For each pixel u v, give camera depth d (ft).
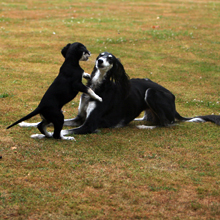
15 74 51.72
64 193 21.40
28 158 25.77
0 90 43.75
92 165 25.32
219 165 26.40
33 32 80.59
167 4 130.00
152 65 62.69
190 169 25.64
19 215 19.15
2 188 21.58
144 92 35.53
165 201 21.11
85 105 33.27
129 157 27.14
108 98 33.24
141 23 95.40
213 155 28.30
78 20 96.02
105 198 21.15
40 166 24.73
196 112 41.57
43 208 19.83
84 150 27.84
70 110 38.96
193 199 21.44
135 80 36.58
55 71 55.21
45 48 68.69
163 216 19.63
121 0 135.64
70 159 26.02
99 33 82.79
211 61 66.74
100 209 20.02
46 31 82.12
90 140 30.17
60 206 20.13
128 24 93.66
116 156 27.20
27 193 21.16
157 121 36.45
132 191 22.03
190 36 83.61
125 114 34.81
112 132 32.94
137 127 34.96
